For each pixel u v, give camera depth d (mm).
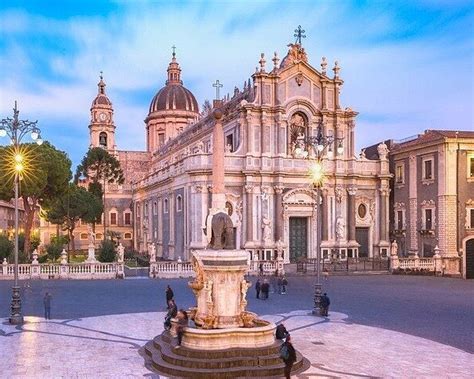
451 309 31938
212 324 20406
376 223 64688
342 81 63312
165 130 111250
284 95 61156
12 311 27078
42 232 104812
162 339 21469
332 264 57250
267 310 31406
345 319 28484
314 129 62312
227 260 20500
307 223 61625
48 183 63438
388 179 64562
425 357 20500
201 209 58125
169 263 51156
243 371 17953
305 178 60719
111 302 34312
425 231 57812
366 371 18531
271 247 58781
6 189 58594
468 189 56000
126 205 106125
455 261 55438
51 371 18281
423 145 58594
